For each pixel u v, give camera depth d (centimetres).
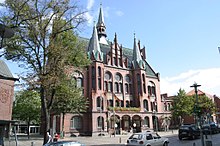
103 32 6419
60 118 4509
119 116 5178
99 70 5162
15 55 2047
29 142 3234
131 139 2003
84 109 4509
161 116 6191
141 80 5869
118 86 5616
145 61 6831
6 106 3312
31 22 1973
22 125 8231
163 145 2083
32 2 1936
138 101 5725
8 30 885
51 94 2327
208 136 3294
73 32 2261
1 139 2728
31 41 2072
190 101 5978
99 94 4984
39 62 2095
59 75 2102
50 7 2023
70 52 2238
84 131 4697
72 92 3606
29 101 4912
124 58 5991
